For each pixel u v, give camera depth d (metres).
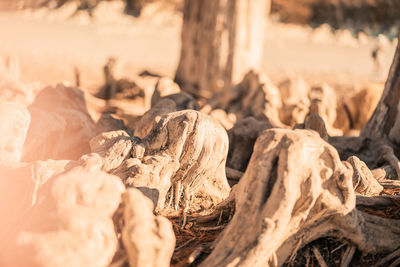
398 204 4.52
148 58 25.72
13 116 4.31
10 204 3.63
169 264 3.42
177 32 45.00
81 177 3.15
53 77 13.12
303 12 50.16
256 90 9.88
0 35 31.00
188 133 4.63
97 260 2.86
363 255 3.96
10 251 2.79
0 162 3.98
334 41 44.72
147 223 3.09
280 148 3.53
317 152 3.69
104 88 13.16
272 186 3.50
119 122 7.55
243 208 3.51
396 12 46.34
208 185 4.98
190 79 15.97
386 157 5.84
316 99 9.39
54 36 33.72
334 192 3.68
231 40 15.11
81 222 2.86
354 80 20.52
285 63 27.69
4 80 6.58
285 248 3.66
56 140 5.56
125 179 4.15
